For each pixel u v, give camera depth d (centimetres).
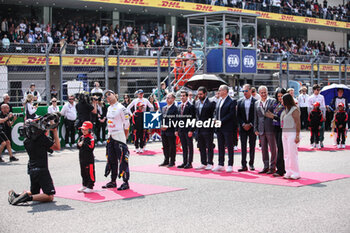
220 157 1094
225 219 642
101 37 2816
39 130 759
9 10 2919
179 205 735
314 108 1528
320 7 4338
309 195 800
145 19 3544
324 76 3033
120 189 865
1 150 1285
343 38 5044
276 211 686
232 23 2141
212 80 1482
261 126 1040
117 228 604
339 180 951
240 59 2175
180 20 3756
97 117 1667
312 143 1562
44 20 3033
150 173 1074
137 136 1458
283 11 3878
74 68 2078
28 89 1752
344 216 652
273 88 2398
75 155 1414
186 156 1156
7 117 1304
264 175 1033
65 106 1603
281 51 3656
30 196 750
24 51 1977
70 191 861
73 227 612
